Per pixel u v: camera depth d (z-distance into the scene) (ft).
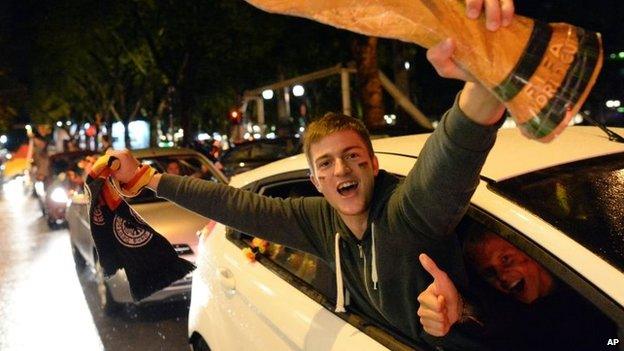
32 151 82.43
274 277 9.09
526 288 7.08
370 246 6.37
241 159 40.88
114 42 87.61
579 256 5.64
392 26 3.77
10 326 20.43
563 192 6.49
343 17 3.75
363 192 6.16
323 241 7.16
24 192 90.68
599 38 3.81
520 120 3.80
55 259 31.50
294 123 103.19
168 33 71.72
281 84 58.49
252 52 68.54
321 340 7.42
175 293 18.37
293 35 61.62
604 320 6.60
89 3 77.41
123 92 107.34
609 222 6.06
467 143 4.80
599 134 8.41
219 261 10.74
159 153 26.76
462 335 6.64
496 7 3.71
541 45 3.74
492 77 3.77
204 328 10.71
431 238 5.74
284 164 10.66
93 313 21.08
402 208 5.74
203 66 76.43
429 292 5.37
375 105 38.37
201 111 115.34
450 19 3.74
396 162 8.05
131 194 7.75
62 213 42.27
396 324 6.57
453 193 5.16
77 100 133.80
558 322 6.89
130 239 7.73
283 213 7.39
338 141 6.13
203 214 7.66
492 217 6.36
